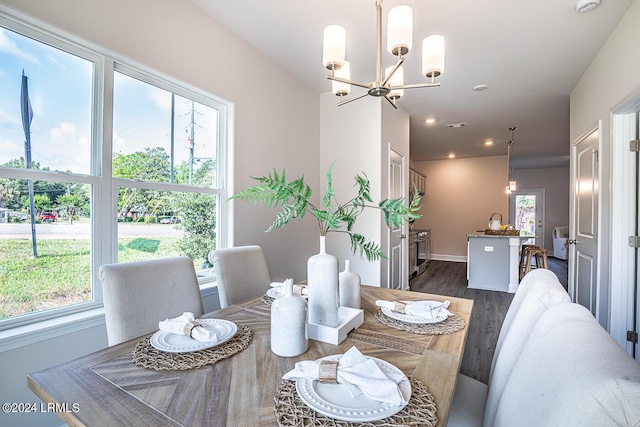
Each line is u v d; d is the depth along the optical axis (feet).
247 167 8.47
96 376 2.79
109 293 3.99
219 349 3.34
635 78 6.47
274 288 5.75
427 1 6.63
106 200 5.68
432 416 2.23
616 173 7.54
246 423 2.18
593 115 9.03
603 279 8.14
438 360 3.14
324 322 3.68
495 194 23.99
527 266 16.31
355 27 7.58
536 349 2.45
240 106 8.23
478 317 11.62
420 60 9.02
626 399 1.44
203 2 6.87
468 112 13.89
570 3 6.66
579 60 9.09
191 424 2.17
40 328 4.60
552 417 1.73
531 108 13.34
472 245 16.21
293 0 6.71
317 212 3.63
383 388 2.35
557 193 29.12
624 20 6.99
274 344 3.28
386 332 3.89
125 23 5.72
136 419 2.22
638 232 7.33
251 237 8.68
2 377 4.28
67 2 4.94
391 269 12.36
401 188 13.50
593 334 2.08
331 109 11.84
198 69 7.08
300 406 2.34
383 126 11.28
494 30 7.64
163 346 3.30
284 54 9.04
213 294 7.47
